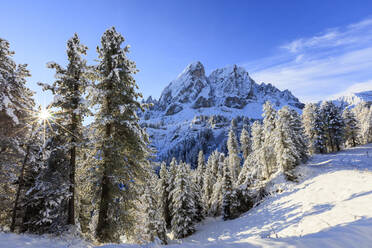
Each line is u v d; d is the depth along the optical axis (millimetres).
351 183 19500
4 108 12586
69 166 12484
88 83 12297
